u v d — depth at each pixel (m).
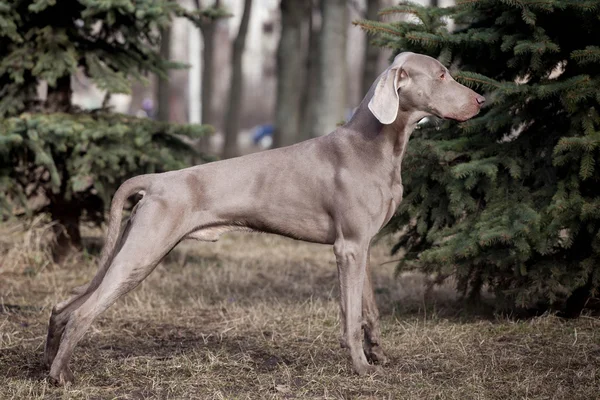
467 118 4.22
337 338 5.05
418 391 4.00
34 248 7.41
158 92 14.01
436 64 4.21
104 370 4.33
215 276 7.08
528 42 4.88
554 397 3.83
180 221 4.05
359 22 5.39
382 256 8.26
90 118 7.10
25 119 6.73
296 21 14.02
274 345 4.94
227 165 4.22
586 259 4.93
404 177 5.35
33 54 7.05
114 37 7.55
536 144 5.29
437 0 15.31
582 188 5.09
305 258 8.35
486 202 5.25
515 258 4.92
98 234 8.82
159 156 7.03
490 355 4.59
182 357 4.59
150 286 6.70
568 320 5.18
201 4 15.40
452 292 6.34
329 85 11.12
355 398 3.90
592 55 4.72
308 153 4.26
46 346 4.23
